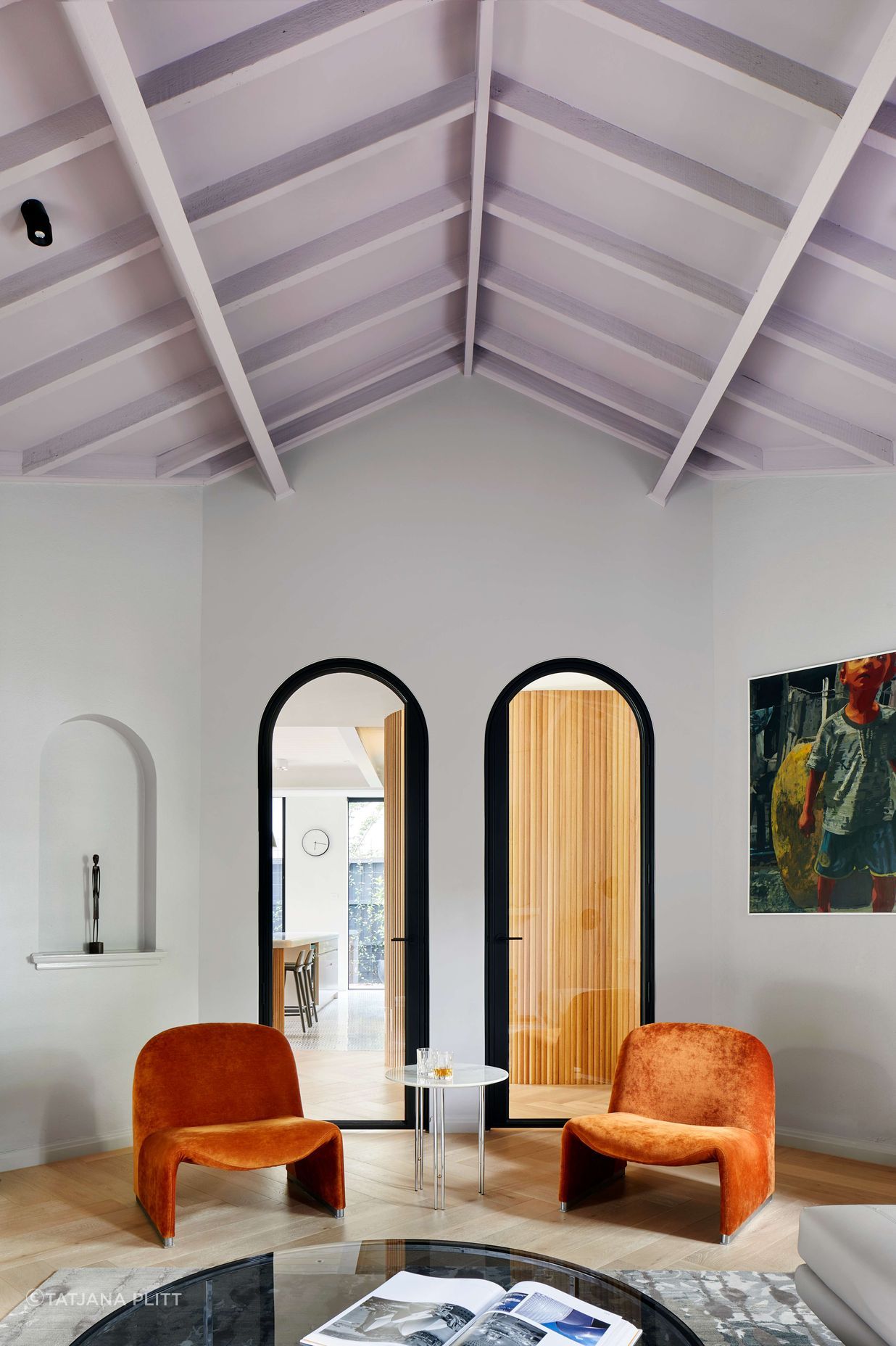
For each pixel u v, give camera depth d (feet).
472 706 19.56
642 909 19.39
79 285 13.96
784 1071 17.74
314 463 20.07
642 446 19.61
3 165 11.01
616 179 13.69
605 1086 19.11
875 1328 8.63
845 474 18.34
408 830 19.38
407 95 12.82
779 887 18.15
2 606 17.61
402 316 17.94
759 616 19.13
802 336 15.12
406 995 19.06
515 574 19.90
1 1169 16.34
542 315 17.65
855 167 12.07
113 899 18.52
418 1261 9.43
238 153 12.51
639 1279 11.68
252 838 19.13
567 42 11.86
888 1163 16.25
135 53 10.53
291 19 10.75
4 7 9.69
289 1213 14.02
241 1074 14.89
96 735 18.63
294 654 19.62
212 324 13.82
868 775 17.07
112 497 18.97
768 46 10.59
